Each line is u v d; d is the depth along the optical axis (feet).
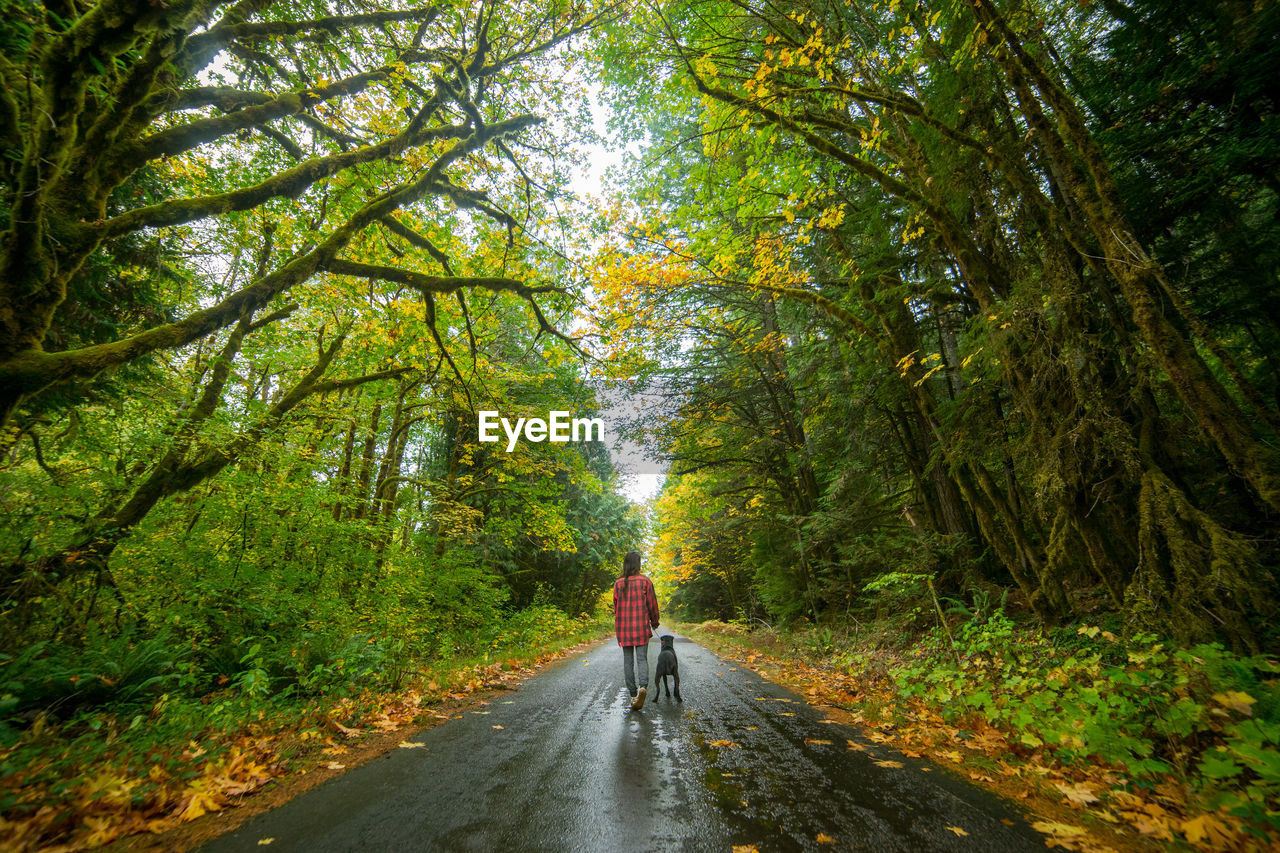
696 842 7.73
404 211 29.04
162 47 14.21
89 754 10.14
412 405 38.14
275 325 32.73
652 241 31.09
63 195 14.44
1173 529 15.21
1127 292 15.62
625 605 18.25
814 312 34.35
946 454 24.85
